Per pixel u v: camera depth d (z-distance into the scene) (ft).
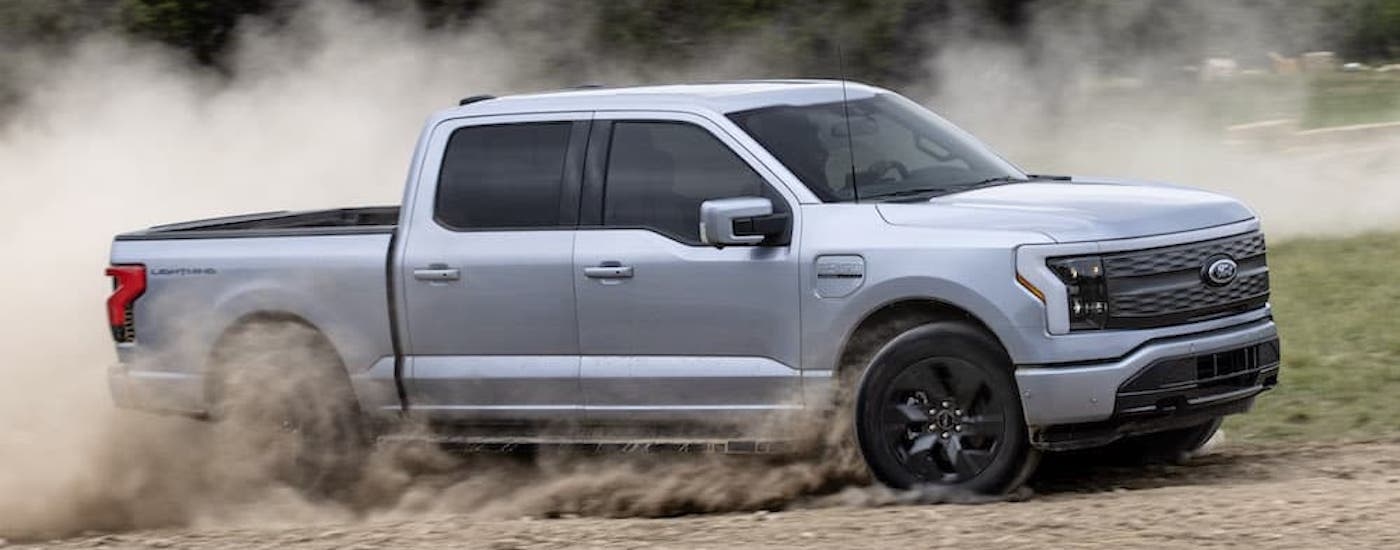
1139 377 42.04
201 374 51.98
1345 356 60.70
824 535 38.88
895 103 50.96
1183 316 43.09
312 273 50.42
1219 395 43.57
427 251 48.93
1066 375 41.70
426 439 49.80
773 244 45.06
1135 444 48.70
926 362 43.14
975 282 42.29
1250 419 53.93
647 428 47.06
